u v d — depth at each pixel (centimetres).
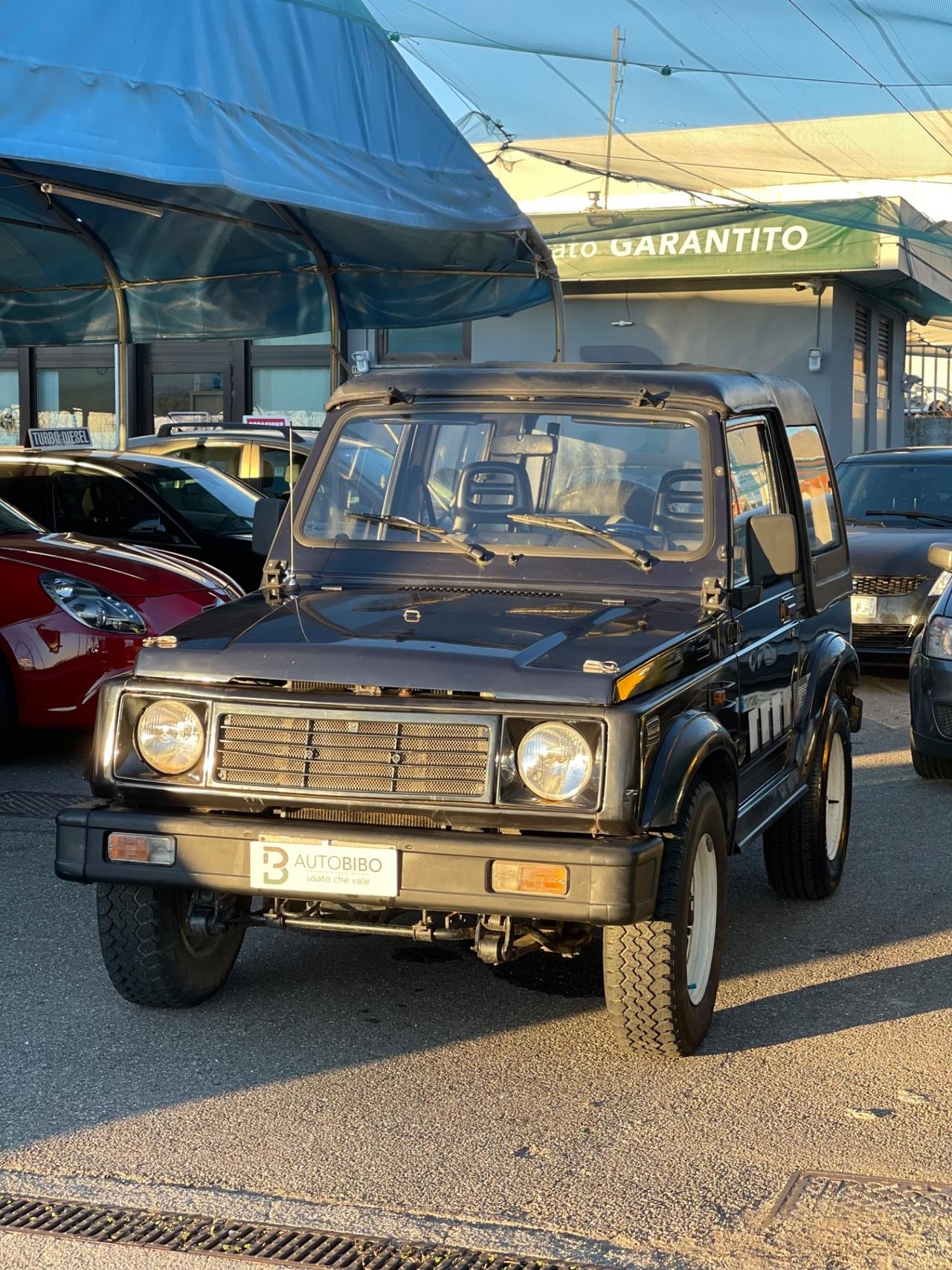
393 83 923
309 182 827
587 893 397
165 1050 459
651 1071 446
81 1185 371
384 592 500
